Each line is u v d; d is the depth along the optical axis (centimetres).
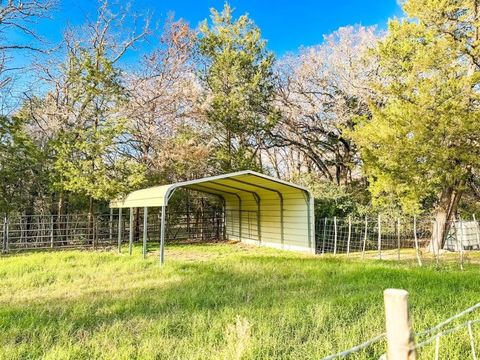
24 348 376
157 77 1798
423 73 1141
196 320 450
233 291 615
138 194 1142
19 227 1560
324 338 388
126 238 1727
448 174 1106
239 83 1756
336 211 1452
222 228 1967
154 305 532
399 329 175
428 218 1402
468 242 1316
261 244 1605
